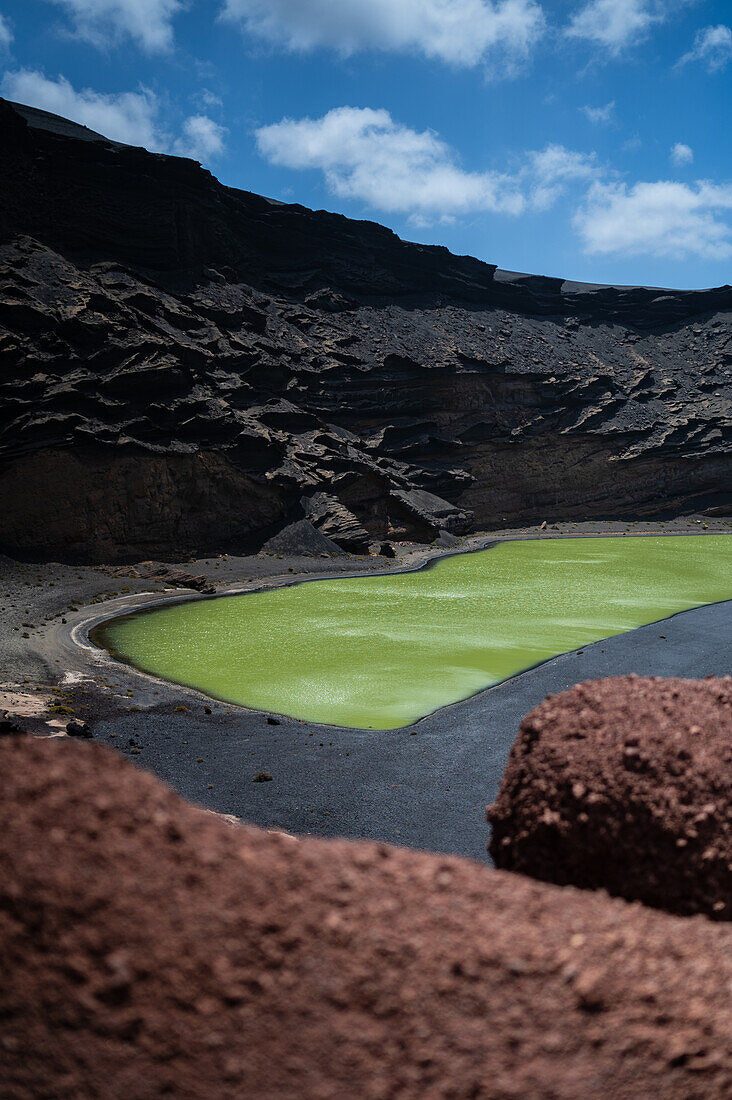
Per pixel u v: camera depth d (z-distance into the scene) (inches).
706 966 152.8
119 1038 125.7
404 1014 133.3
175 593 1544.0
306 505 2159.2
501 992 139.7
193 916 146.1
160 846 163.6
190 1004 131.0
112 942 138.6
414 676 981.8
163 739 711.1
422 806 579.2
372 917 153.4
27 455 1660.9
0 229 2038.6
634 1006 139.9
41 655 1039.6
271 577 1772.9
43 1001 129.6
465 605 1470.2
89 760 194.2
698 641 1160.2
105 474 1770.4
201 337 2233.0
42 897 144.3
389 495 2374.5
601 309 3663.9
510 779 236.2
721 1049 132.6
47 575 1592.0
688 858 203.3
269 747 700.7
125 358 1895.9
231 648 1130.0
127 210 2288.4
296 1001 133.4
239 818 545.0
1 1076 120.5
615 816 210.4
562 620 1337.4
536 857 221.1
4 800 169.0
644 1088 125.4
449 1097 121.3
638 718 231.6
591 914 167.3
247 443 2054.6
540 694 893.8
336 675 986.7
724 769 213.2
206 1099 118.1
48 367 1777.8
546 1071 126.5
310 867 168.6
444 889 169.0
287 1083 121.1
